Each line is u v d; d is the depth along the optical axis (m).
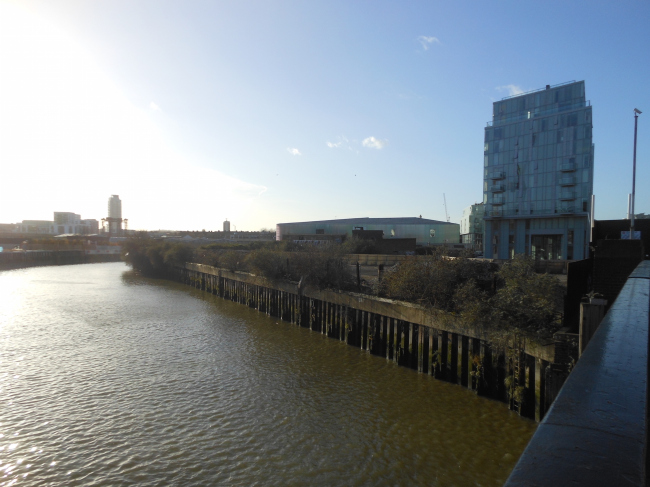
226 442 16.05
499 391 19.00
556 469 1.81
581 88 67.31
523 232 71.69
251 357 26.30
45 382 21.92
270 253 41.50
